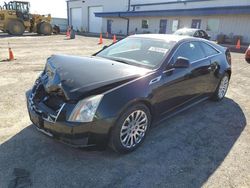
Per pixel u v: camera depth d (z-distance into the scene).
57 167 2.96
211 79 4.97
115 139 3.05
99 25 42.56
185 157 3.30
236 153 3.45
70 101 2.85
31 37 24.03
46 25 27.34
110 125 2.91
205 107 5.22
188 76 4.12
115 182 2.76
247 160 3.30
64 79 3.06
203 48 4.84
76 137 2.81
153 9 33.66
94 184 2.71
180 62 3.72
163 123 4.32
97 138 2.90
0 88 5.96
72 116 2.79
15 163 2.99
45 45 16.98
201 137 3.87
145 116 3.40
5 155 3.13
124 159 3.19
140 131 3.42
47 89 3.16
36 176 2.78
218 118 4.65
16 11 25.03
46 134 3.07
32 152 3.23
